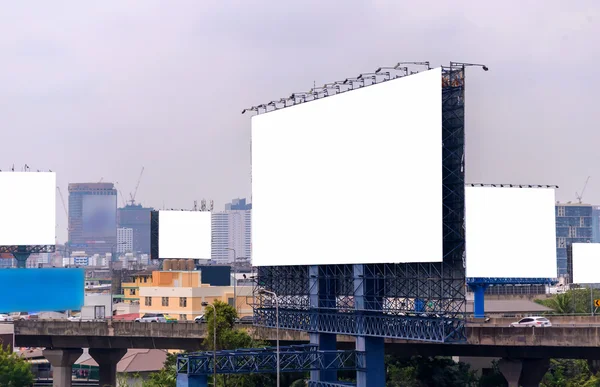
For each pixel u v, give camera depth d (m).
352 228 116.75
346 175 118.25
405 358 145.38
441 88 102.75
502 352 135.62
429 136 103.81
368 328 113.69
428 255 103.75
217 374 123.69
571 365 163.12
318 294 124.44
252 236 138.62
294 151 129.38
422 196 104.88
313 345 123.31
